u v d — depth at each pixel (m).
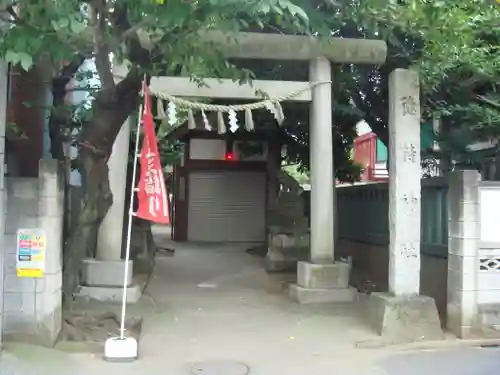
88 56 7.14
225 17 5.16
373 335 7.52
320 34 6.71
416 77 7.66
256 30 9.62
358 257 12.51
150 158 6.89
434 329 7.35
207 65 6.09
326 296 9.66
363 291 10.77
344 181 14.48
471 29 7.70
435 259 8.52
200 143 20.03
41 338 6.52
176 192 20.19
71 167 9.55
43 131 10.30
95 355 6.50
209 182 20.25
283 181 14.11
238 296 10.33
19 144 9.74
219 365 6.30
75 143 8.53
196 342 7.27
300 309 9.19
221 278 12.38
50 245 6.54
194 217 20.19
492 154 12.09
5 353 6.11
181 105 8.55
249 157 20.12
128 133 9.55
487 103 9.80
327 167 9.86
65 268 7.41
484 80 9.16
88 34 5.41
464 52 8.05
